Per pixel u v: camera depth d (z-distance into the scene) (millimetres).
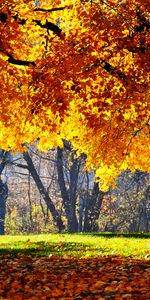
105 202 60656
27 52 17078
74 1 15570
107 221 56031
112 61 15312
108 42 14055
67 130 19703
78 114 18812
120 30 14086
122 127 19906
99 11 14617
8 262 13586
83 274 11617
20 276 11664
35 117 15898
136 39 14281
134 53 14797
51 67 14109
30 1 15766
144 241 18875
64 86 14352
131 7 14641
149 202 56531
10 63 16344
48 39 15586
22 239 20953
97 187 43844
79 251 15703
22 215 67750
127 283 10367
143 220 65125
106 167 23078
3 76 15570
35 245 17719
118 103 14820
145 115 16250
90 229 44562
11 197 67625
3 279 11398
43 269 12383
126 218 56125
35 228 63469
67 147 42750
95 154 21625
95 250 16000
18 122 17297
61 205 61812
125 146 21203
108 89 14688
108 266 12219
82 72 14109
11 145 18766
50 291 10117
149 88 14578
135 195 53344
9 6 15219
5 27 14328
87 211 45812
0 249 16359
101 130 19688
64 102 13828
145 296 9234
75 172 47344
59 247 17188
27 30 16375
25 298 9773
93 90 14945
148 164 22406
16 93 15617
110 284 10469
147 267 12203
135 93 14633
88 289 10227
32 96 14492
